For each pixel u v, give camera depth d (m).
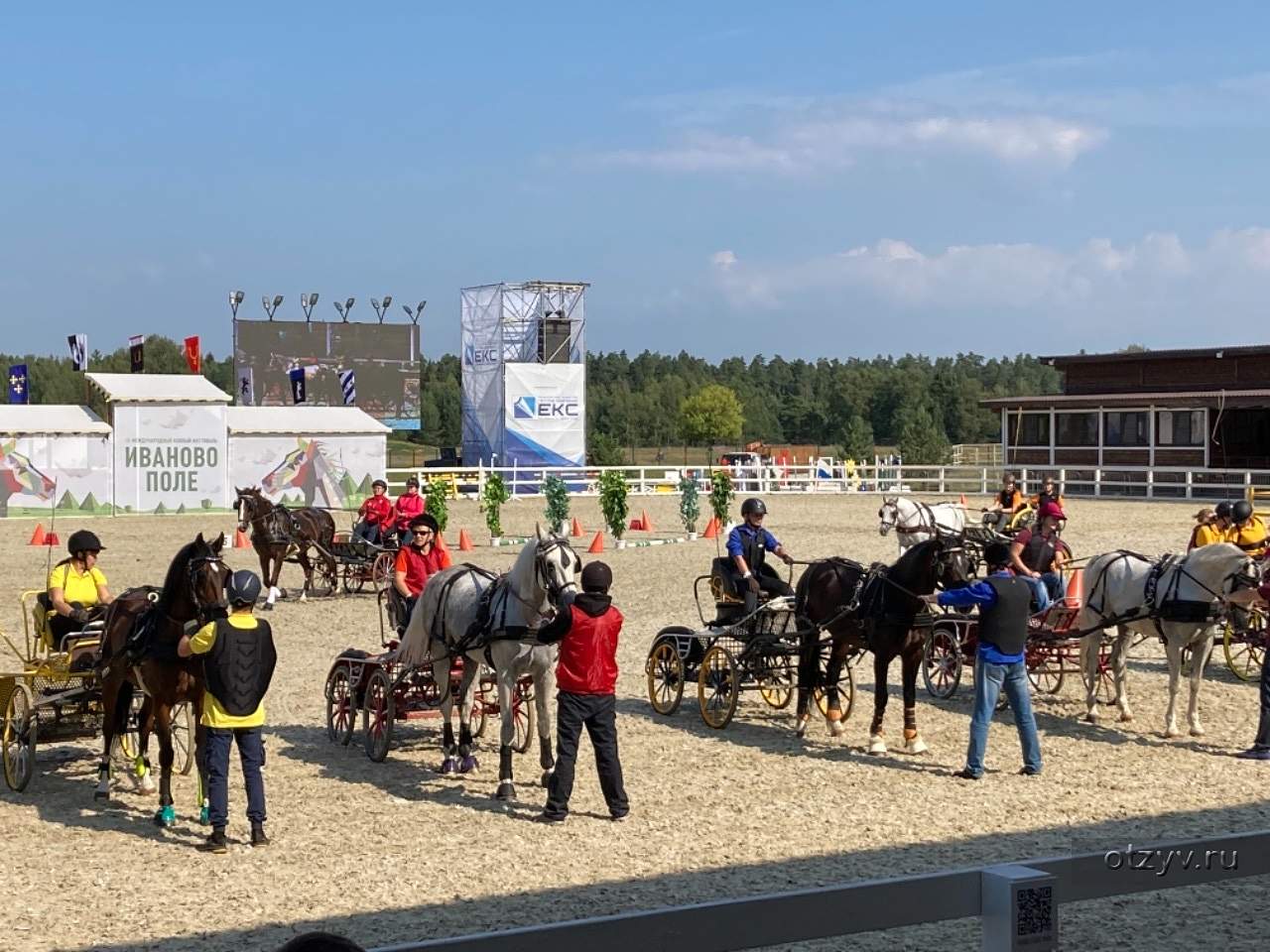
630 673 17.34
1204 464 47.72
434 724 14.72
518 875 9.20
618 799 10.72
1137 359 52.00
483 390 60.12
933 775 12.23
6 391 125.25
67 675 11.60
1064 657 15.78
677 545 33.31
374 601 24.84
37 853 9.83
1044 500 17.17
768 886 8.91
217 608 9.96
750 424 136.75
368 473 47.66
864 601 13.16
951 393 136.50
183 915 8.37
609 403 134.25
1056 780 12.03
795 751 13.28
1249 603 13.53
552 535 11.19
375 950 4.30
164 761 10.62
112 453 43.34
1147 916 8.36
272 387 62.12
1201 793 11.55
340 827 10.52
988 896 4.95
